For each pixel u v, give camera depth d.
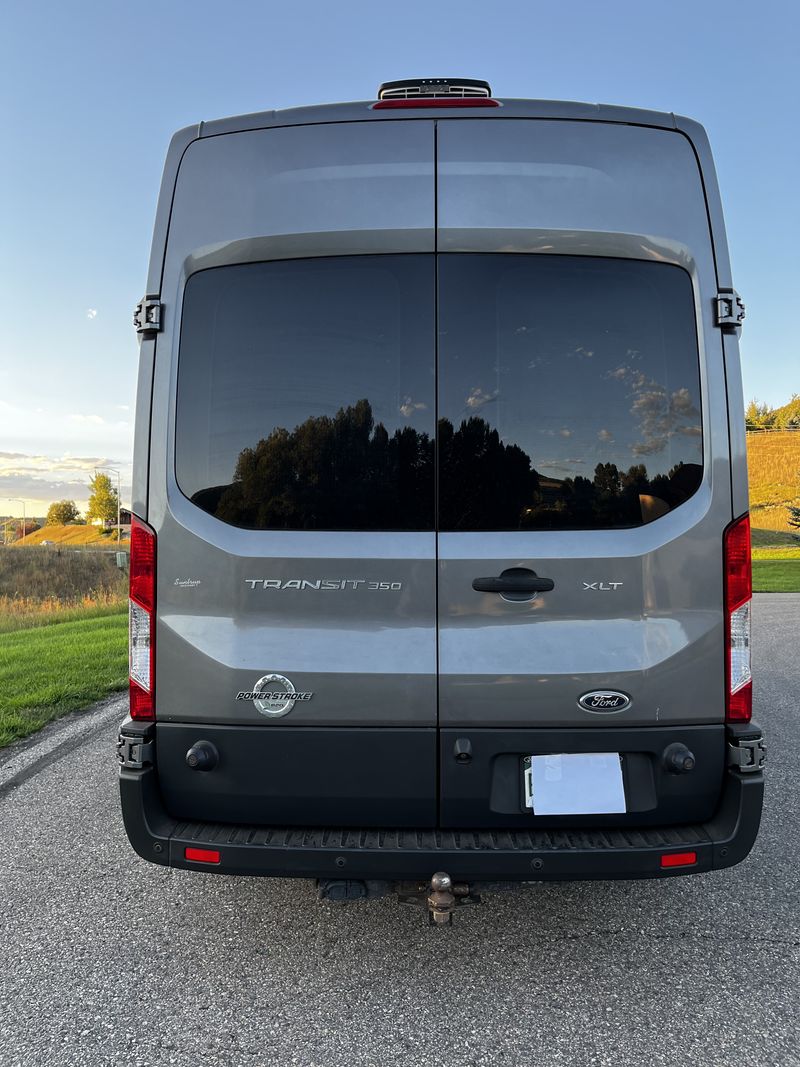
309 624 2.46
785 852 3.77
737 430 2.51
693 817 2.50
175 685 2.50
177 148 2.59
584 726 2.43
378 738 2.44
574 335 2.49
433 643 2.43
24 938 2.99
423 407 2.48
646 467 2.49
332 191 2.51
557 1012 2.51
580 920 3.12
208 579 2.49
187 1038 2.39
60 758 5.28
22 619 14.30
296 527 2.48
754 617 12.81
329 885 2.51
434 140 2.51
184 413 2.54
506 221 2.48
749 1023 2.45
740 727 2.46
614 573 2.43
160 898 3.32
